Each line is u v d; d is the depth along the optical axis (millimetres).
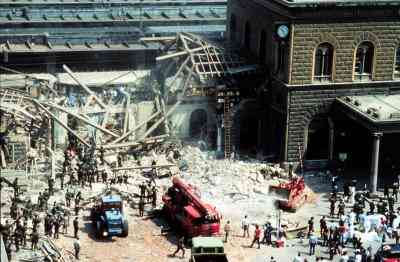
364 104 109062
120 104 117625
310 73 109375
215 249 83688
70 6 156750
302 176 110438
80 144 110438
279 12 109250
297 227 95000
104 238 91000
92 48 133125
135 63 134125
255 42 118500
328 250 90812
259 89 114938
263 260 88125
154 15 156625
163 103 116375
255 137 117625
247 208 99938
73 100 118500
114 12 155125
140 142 112062
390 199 99812
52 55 131250
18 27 145750
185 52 118812
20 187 100125
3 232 86438
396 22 110375
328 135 112250
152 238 91938
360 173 112250
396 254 86375
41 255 86125
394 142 113312
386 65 111938
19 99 112375
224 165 110062
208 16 157000
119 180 103500
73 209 96500
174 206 93688
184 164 109875
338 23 108375
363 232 94750
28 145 106750
